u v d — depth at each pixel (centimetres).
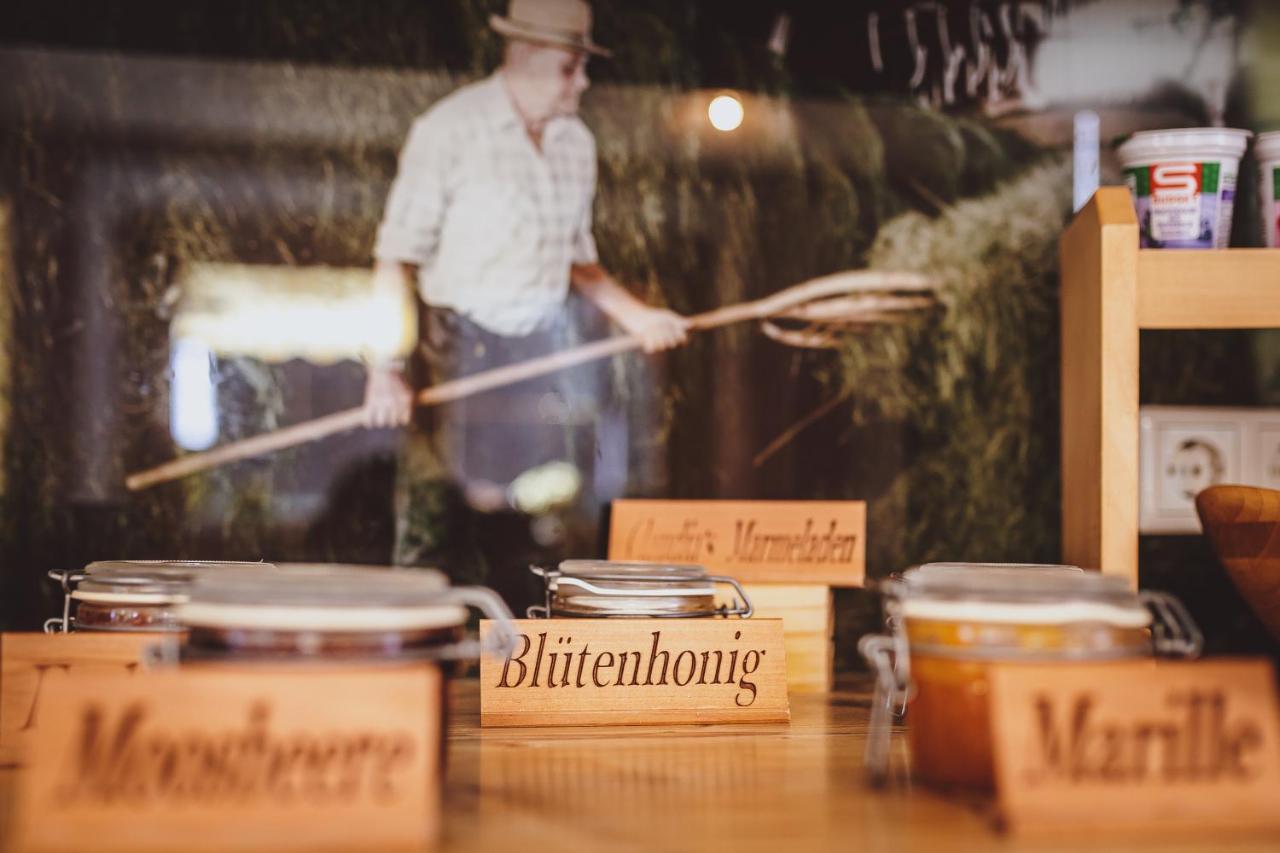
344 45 164
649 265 168
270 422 162
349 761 75
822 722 127
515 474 166
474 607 163
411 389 164
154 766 74
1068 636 83
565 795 91
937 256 173
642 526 164
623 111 169
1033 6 173
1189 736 80
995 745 79
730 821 82
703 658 124
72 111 161
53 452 159
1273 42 174
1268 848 76
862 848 75
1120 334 130
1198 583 170
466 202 166
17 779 98
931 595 87
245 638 77
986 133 173
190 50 162
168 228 162
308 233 163
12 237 159
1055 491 173
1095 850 75
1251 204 150
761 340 170
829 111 171
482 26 166
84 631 109
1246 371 173
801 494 170
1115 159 173
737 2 170
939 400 172
